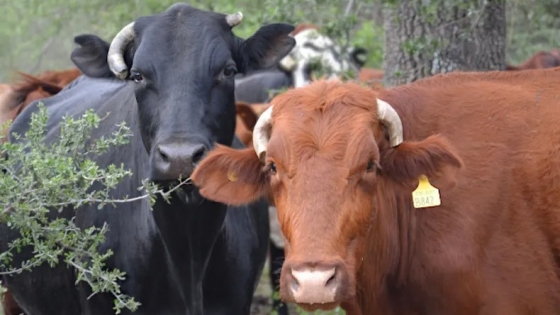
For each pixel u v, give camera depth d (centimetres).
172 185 1088
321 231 926
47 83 1755
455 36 1567
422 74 1587
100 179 1084
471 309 1055
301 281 900
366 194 964
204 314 1189
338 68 2075
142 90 1116
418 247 1066
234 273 1205
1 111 1719
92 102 1327
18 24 2697
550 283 1058
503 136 1076
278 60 1210
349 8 1792
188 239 1137
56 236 1062
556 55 2000
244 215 1238
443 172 1007
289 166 953
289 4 1639
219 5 2114
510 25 2125
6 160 1103
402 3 1583
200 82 1110
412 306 1084
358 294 1054
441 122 1091
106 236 1169
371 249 1034
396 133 1001
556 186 1049
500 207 1057
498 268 1052
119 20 2284
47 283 1243
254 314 1805
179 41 1123
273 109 1005
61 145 1073
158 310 1170
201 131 1093
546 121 1073
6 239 1277
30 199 1042
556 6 1888
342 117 975
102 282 1095
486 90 1105
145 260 1154
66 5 2498
